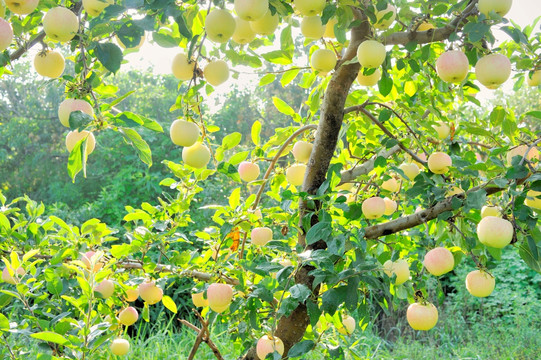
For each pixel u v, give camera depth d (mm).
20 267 2092
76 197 10508
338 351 2082
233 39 1780
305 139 2414
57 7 1449
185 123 1698
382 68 1930
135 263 2373
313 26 1806
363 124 2553
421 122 2301
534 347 5645
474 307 7254
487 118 2865
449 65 1735
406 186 2607
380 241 2168
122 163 10023
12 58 1632
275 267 1903
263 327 2199
